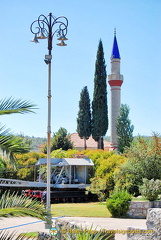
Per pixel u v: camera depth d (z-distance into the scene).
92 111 65.00
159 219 10.93
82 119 64.94
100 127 63.72
